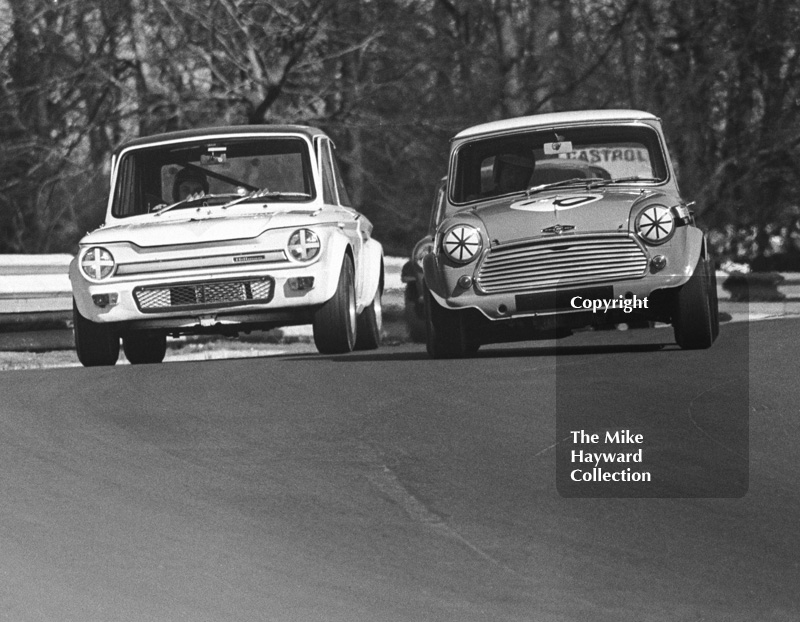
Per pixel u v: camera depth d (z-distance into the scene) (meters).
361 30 70.75
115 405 22.17
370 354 30.84
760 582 11.73
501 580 11.92
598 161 27.80
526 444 17.45
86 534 13.80
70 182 71.94
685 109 76.00
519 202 26.33
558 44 78.44
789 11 74.81
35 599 11.66
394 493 15.18
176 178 31.95
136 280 29.73
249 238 29.64
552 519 13.91
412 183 76.31
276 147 32.28
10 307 43.00
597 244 24.88
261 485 15.75
